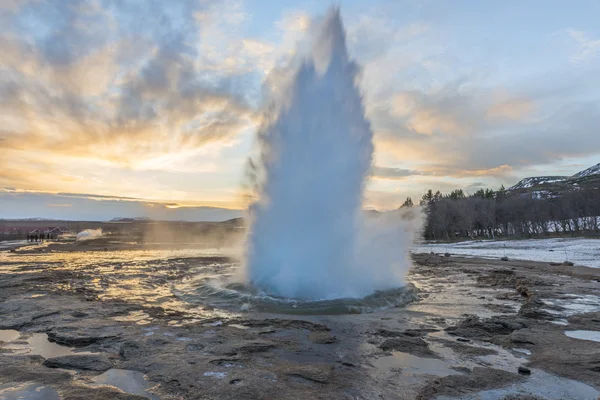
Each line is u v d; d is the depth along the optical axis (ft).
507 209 246.06
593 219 228.22
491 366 21.09
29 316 31.40
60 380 18.45
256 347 23.76
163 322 30.14
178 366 20.21
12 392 16.98
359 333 27.81
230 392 17.04
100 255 110.63
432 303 39.91
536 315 33.27
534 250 132.16
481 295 45.19
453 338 26.78
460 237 247.50
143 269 71.56
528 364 21.31
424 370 20.49
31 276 57.41
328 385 18.21
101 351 23.03
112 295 43.24
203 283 49.24
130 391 17.43
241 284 43.78
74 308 34.58
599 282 54.95
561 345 24.47
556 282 54.75
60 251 129.49
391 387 18.08
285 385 18.04
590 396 17.19
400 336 26.96
